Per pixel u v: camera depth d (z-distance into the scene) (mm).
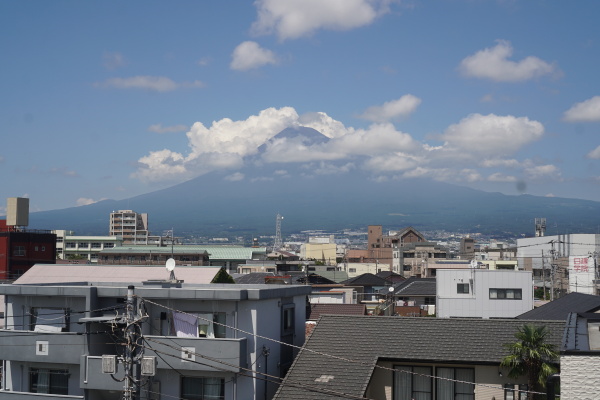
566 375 17547
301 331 34844
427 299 81250
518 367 25672
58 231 185000
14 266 92500
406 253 151000
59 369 30688
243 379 28656
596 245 99312
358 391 25266
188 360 28516
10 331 30859
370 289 94812
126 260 135625
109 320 27078
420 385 26984
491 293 63562
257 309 29422
